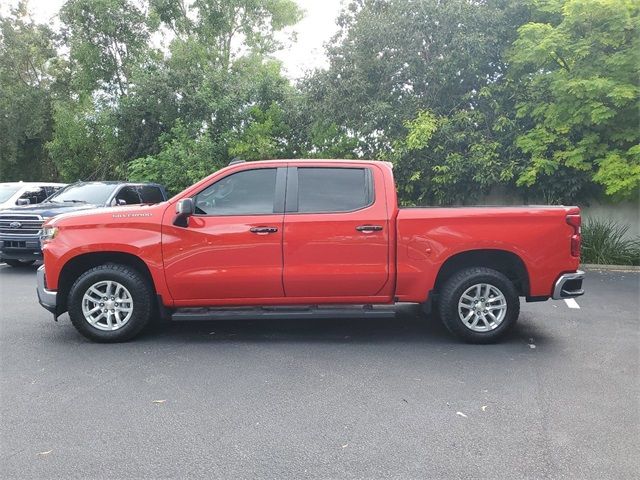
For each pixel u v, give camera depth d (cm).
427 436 371
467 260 600
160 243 573
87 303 589
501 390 454
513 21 1255
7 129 2378
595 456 344
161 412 411
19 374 495
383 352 561
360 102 1350
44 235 602
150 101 1697
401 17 1269
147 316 592
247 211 580
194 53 1959
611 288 927
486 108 1288
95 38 2022
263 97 1712
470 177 1255
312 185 588
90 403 429
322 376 488
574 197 1253
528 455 345
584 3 1041
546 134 1155
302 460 340
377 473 324
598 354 555
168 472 326
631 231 1259
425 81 1304
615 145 1144
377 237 571
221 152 1583
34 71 2558
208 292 577
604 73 1095
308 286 575
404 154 1252
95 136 2030
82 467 333
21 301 821
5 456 346
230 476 322
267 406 422
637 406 421
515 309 584
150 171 1542
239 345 585
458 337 593
